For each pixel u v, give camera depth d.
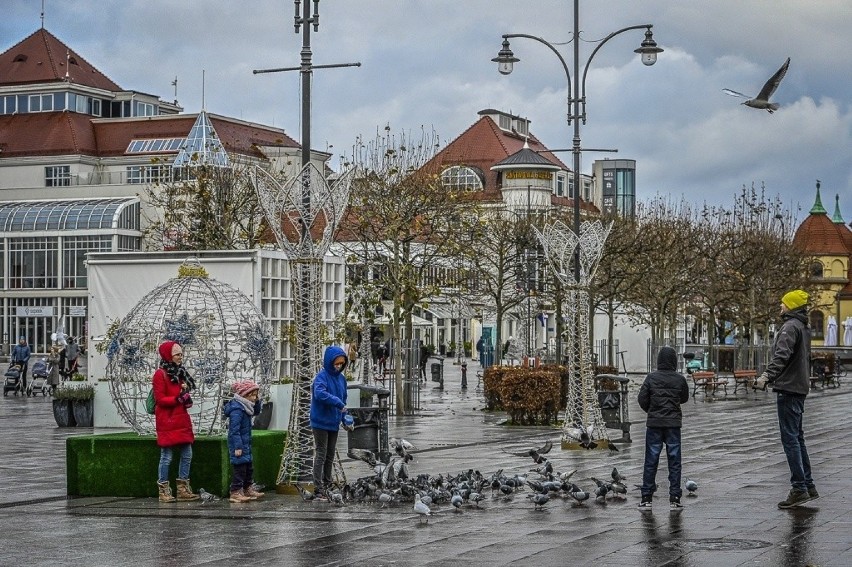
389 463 18.05
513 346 58.50
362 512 15.77
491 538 13.41
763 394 52.16
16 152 108.19
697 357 71.81
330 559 12.16
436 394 50.03
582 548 12.60
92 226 93.06
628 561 11.76
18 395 48.47
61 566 11.95
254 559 12.23
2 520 15.20
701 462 21.98
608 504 16.19
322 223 38.06
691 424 33.59
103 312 30.64
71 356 51.12
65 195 101.06
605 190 118.56
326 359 17.38
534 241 49.31
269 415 27.98
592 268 27.16
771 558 11.77
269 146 101.12
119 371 18.38
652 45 29.38
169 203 50.03
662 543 12.85
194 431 18.80
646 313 65.94
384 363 53.16
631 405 42.28
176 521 15.05
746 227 72.38
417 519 15.03
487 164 98.50
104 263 30.42
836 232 130.00
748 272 65.75
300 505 16.52
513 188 80.31
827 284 128.12
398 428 31.59
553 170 80.62
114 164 106.94
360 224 38.12
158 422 16.98
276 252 29.89
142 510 16.12
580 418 25.58
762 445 26.00
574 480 19.39
